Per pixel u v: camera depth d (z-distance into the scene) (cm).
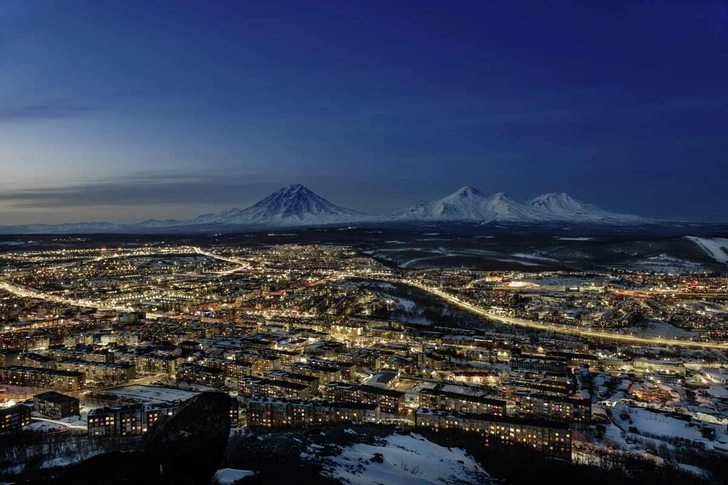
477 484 15512
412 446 18388
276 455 14662
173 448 8381
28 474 16638
